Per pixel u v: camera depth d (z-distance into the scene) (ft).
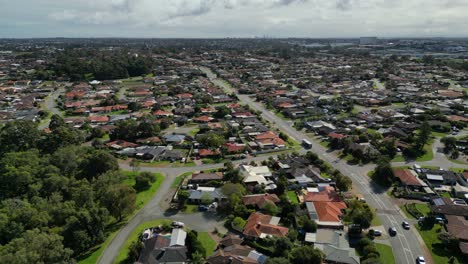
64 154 364.17
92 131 515.50
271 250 237.04
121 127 497.46
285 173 367.86
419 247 245.45
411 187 335.47
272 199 307.58
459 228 256.32
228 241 247.91
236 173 349.61
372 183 348.79
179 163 411.75
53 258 204.64
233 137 498.69
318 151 442.91
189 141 493.77
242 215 285.23
